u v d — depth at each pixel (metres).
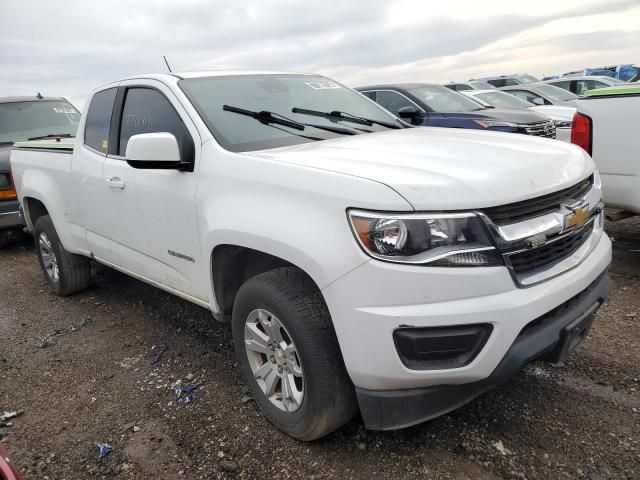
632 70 21.25
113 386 3.48
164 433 2.95
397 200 2.15
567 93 13.85
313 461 2.63
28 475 2.69
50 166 4.72
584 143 4.61
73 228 4.59
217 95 3.43
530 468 2.48
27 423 3.13
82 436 2.97
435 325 2.13
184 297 3.45
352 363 2.29
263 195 2.61
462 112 8.59
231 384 3.39
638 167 4.31
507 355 2.22
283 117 3.43
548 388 3.08
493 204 2.20
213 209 2.87
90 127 4.28
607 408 2.86
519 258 2.27
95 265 5.69
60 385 3.55
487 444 2.66
